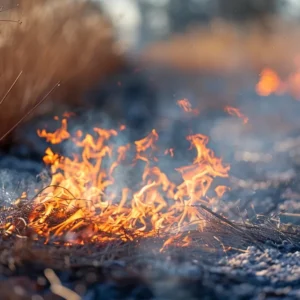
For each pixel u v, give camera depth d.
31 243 4.36
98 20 15.67
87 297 3.87
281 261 4.56
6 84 8.11
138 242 4.71
